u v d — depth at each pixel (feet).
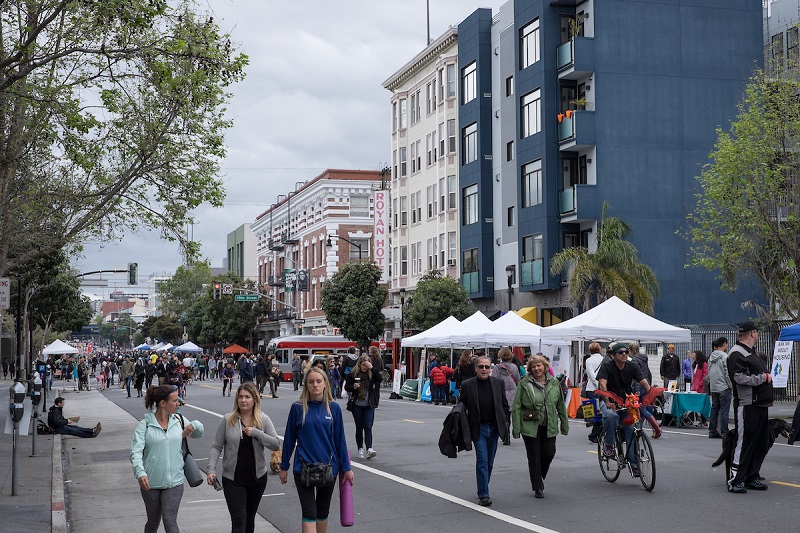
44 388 109.19
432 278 152.97
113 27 57.77
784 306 96.73
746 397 41.16
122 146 71.41
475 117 161.27
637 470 43.27
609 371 45.01
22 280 121.29
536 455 41.42
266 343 290.76
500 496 42.22
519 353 135.64
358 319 183.62
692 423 78.43
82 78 60.95
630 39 135.64
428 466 53.52
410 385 135.74
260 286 294.46
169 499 29.07
